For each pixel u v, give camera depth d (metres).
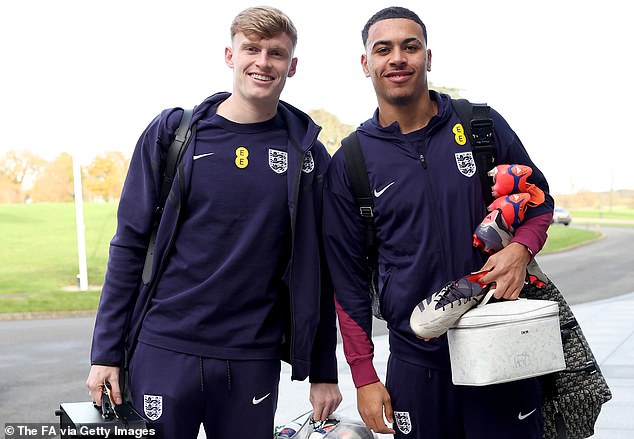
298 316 2.93
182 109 2.96
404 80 2.88
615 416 5.24
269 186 2.87
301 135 2.95
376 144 2.95
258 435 2.89
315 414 3.16
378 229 2.97
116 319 2.91
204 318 2.82
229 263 2.82
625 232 49.56
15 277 27.31
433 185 2.87
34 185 70.06
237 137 2.88
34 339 11.74
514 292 2.75
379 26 2.92
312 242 2.96
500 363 2.61
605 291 16.81
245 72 2.83
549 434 2.98
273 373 2.93
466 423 2.91
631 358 7.45
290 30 2.86
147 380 2.84
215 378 2.83
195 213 2.85
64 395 7.29
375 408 3.01
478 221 2.88
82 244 23.00
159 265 2.88
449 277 2.85
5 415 6.43
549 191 2.98
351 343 3.05
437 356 2.89
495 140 2.94
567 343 2.92
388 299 2.96
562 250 32.94
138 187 2.93
